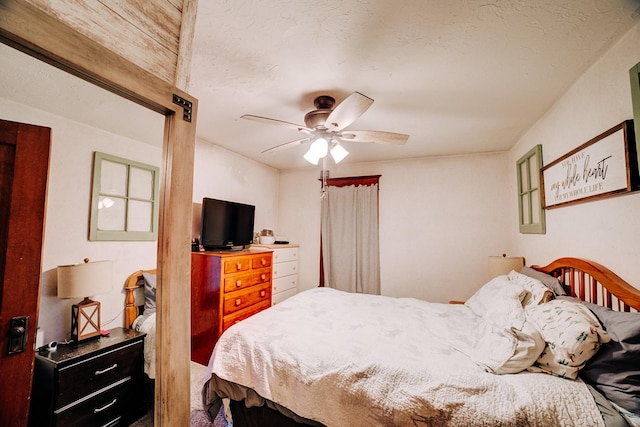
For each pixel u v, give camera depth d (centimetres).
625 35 128
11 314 113
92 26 78
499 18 119
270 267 332
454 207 339
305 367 140
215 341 253
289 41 136
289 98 199
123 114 190
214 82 176
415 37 132
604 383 107
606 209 145
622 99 131
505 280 208
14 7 59
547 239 216
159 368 92
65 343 180
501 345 132
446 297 336
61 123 190
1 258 113
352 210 383
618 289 130
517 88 181
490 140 286
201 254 268
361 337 165
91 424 168
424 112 219
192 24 109
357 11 116
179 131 98
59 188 189
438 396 116
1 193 114
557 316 136
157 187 252
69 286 174
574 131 173
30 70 139
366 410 123
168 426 91
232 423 164
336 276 387
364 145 307
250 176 377
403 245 359
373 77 169
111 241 218
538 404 104
